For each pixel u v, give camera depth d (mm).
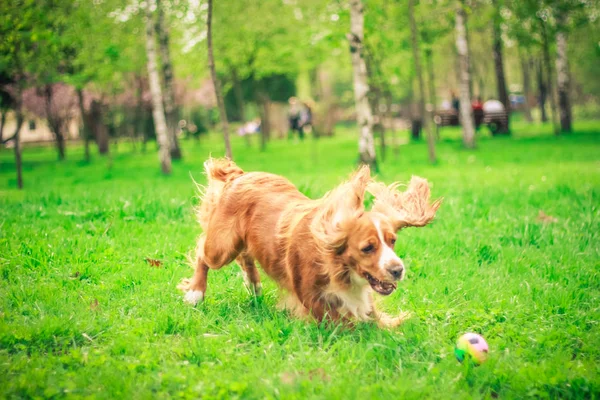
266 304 5547
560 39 27562
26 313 5156
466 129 21844
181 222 8625
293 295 5160
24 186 15031
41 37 11234
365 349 4453
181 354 4379
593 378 4059
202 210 5992
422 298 5641
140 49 23297
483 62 43281
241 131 43406
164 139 16953
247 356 4285
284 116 42594
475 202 9570
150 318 5082
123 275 6191
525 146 21953
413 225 5098
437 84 50250
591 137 24625
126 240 7441
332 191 4918
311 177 14211
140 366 4133
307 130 37156
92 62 18359
